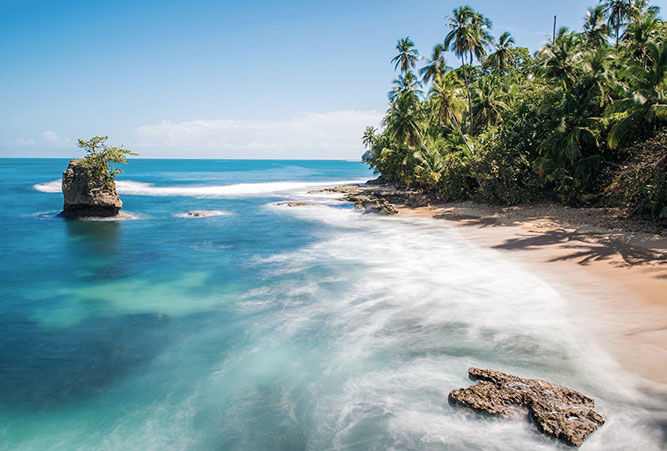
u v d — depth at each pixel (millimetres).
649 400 6672
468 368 8055
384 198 43125
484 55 39906
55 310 12305
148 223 29219
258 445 6242
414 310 11414
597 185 27672
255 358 9047
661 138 20188
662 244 16750
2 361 9156
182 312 12000
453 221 27578
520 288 12812
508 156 30094
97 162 30094
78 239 23500
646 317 9820
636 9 39188
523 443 5879
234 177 98188
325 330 10352
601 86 26672
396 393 7391
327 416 6848
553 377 7566
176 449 6230
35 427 6871
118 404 7496
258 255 19328
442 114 42688
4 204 39500
